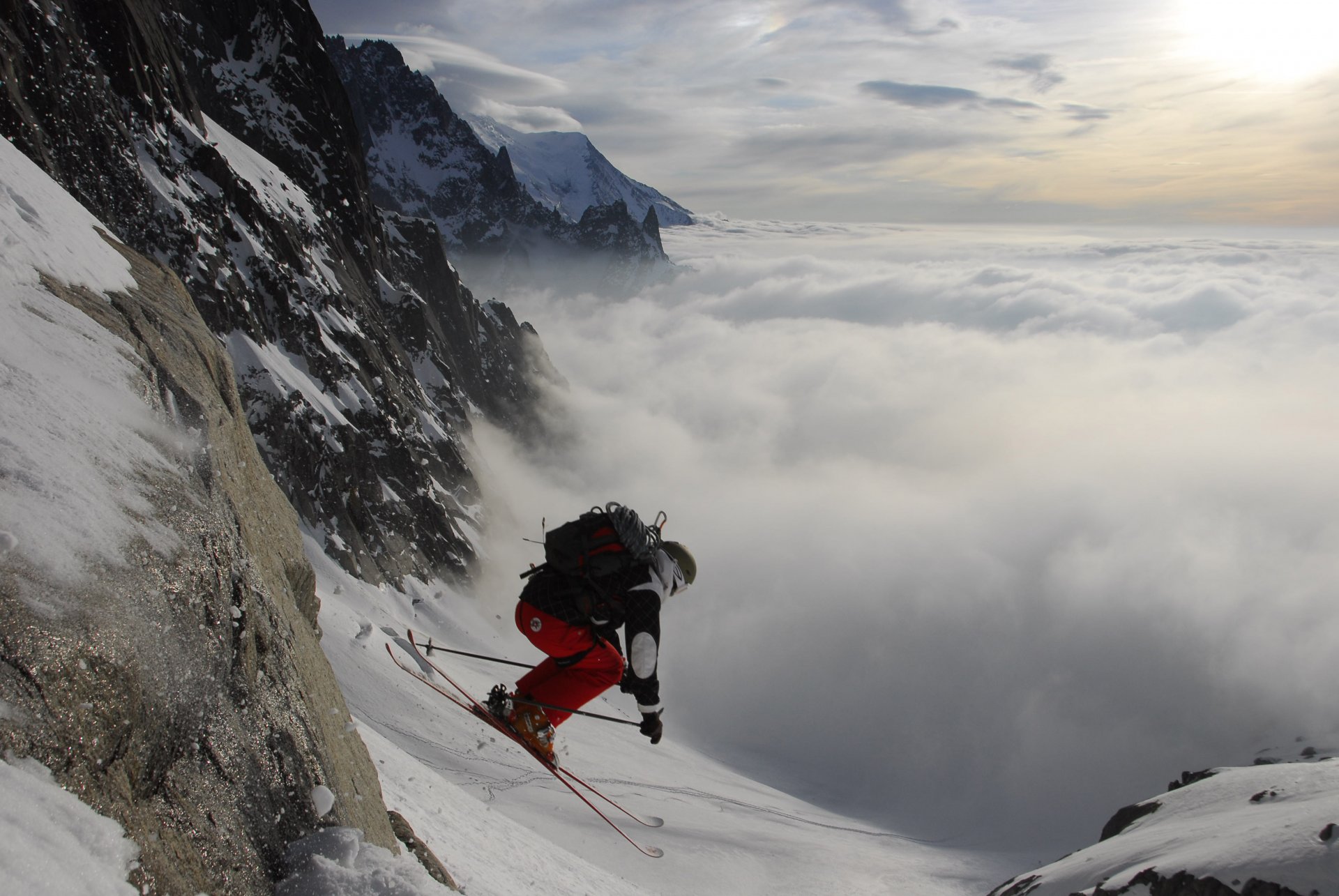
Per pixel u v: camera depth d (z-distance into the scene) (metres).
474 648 49.31
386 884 3.11
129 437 3.25
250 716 3.17
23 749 1.94
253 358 44.38
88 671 2.19
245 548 3.88
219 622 3.05
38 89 31.91
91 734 2.16
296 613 5.04
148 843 2.28
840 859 37.75
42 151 31.34
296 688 3.71
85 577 2.33
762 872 31.12
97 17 38.19
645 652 4.17
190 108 46.19
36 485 2.47
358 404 53.44
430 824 9.75
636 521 4.30
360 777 4.50
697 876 27.69
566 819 27.22
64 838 1.89
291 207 58.19
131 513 2.80
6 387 2.86
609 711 55.28
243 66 63.16
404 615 47.16
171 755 2.57
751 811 44.97
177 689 2.62
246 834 2.87
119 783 2.27
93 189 34.56
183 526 3.09
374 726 28.03
